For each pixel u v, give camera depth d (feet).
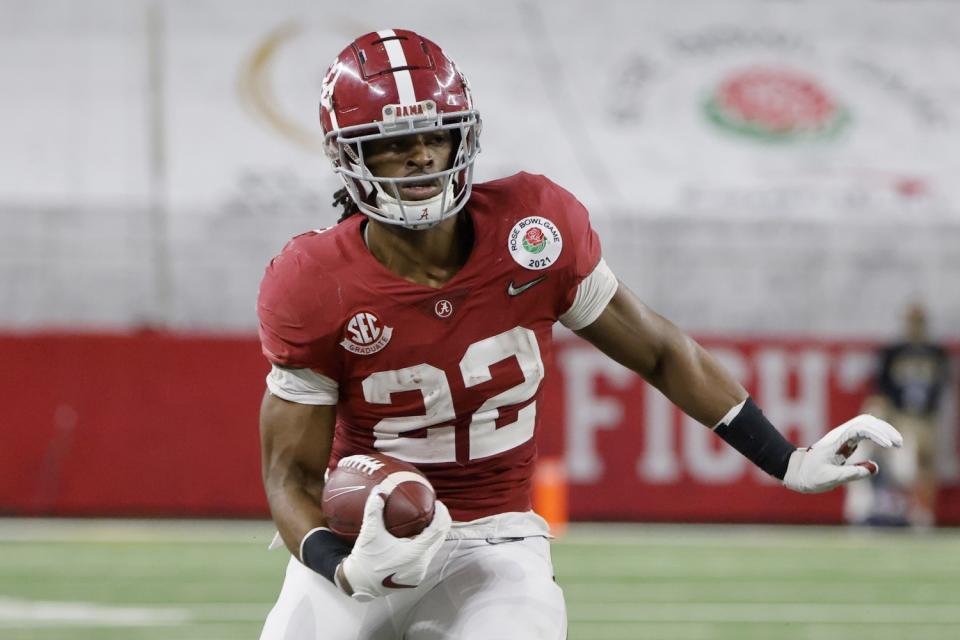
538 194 33.45
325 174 154.10
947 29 181.16
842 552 95.55
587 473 108.88
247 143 157.69
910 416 107.86
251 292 138.21
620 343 34.65
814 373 109.19
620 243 133.59
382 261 32.76
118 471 107.86
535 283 32.83
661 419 109.50
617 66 173.68
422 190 31.83
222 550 92.43
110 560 87.92
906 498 108.47
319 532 31.58
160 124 158.92
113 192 149.18
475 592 33.45
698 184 156.46
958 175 160.35
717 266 133.90
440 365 32.71
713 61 174.81
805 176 158.40
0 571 83.56
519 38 176.65
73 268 136.05
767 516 110.32
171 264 137.80
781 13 181.37
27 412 107.45
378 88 31.81
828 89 171.42
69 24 169.58
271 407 33.40
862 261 135.23
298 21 175.32
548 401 108.68
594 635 66.18
